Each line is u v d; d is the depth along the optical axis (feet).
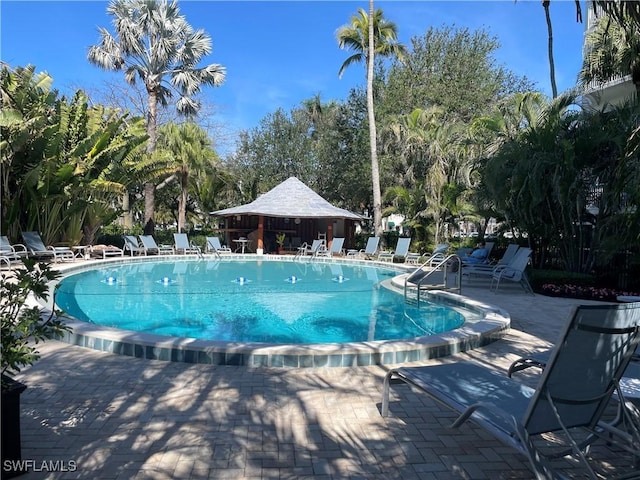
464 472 9.35
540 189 38.22
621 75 37.55
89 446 10.34
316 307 31.99
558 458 9.74
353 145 98.73
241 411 12.50
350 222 89.04
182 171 80.18
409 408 13.00
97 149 56.95
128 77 77.00
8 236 51.52
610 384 9.37
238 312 29.94
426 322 27.55
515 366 14.79
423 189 70.85
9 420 8.87
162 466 9.56
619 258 38.01
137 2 71.97
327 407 12.95
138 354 17.21
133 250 63.87
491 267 42.24
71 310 29.43
